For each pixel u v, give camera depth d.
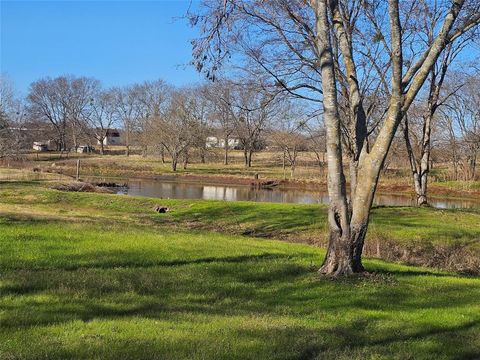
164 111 72.12
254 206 24.17
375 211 21.22
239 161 76.12
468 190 44.03
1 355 4.58
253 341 5.46
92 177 53.41
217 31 10.44
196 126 64.31
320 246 16.56
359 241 9.27
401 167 53.75
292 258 11.10
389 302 7.68
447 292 8.66
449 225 18.86
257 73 26.33
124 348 4.96
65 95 100.88
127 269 8.77
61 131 101.50
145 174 58.62
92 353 4.77
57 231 12.05
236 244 12.85
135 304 6.67
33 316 5.80
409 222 19.22
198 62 10.55
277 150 65.56
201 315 6.36
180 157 69.94
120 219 20.52
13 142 51.66
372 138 24.73
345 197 9.23
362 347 5.66
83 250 10.12
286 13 16.88
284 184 50.44
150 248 10.88
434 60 9.28
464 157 51.44
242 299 7.46
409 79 9.48
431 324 6.70
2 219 13.55
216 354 4.97
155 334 5.46
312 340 5.66
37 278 7.58
